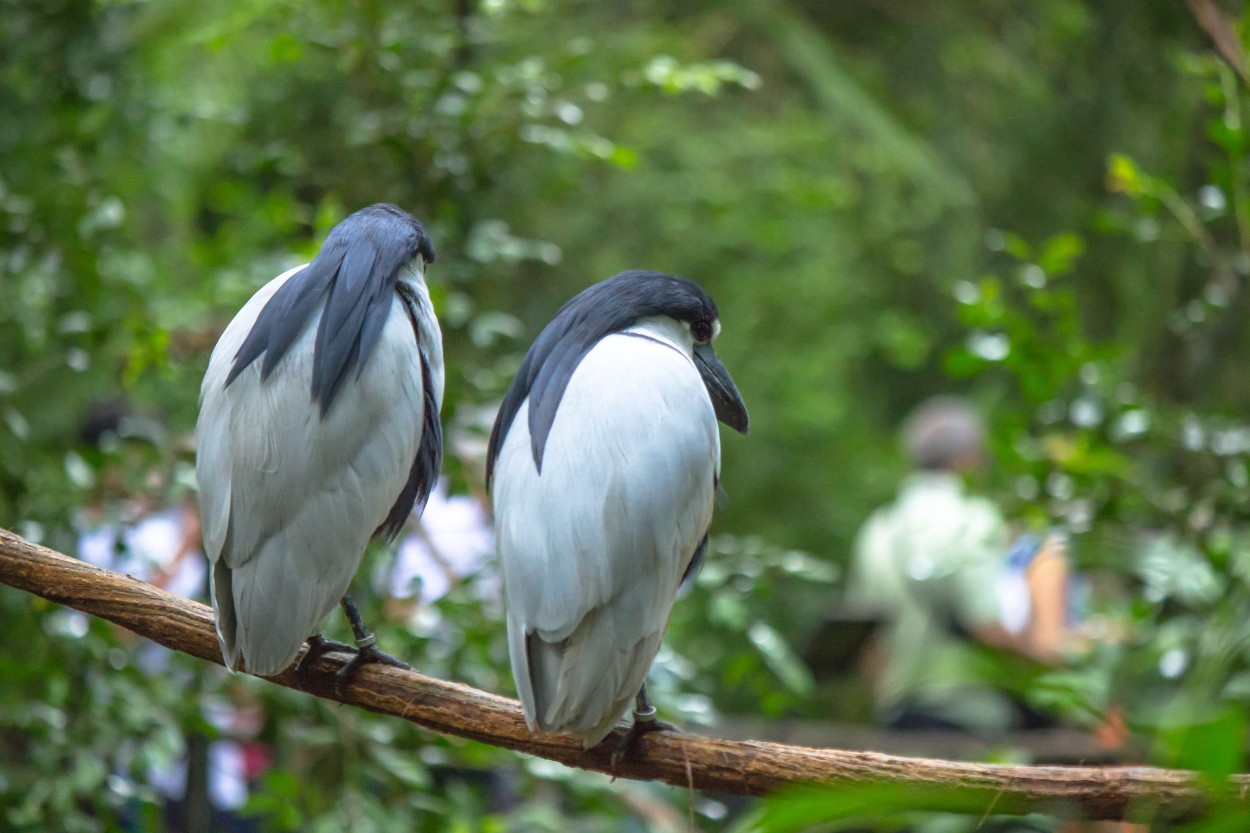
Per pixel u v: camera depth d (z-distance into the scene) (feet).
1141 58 44.39
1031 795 12.36
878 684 32.40
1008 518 24.73
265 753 25.88
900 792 8.71
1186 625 22.39
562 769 23.16
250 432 13.56
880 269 56.03
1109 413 24.08
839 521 53.98
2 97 26.76
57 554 14.89
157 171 31.83
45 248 25.03
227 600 13.57
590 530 13.02
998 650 18.70
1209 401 34.58
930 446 33.88
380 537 23.44
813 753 13.29
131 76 27.96
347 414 13.58
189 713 22.57
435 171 25.34
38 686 22.98
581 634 13.01
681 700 22.66
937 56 51.83
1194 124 36.29
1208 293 26.40
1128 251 43.96
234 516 13.48
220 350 14.44
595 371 13.85
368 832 21.79
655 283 15.08
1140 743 18.53
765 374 52.95
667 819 24.84
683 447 13.58
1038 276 24.44
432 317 14.80
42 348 25.02
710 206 41.42
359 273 14.10
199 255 25.79
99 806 22.45
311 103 30.60
